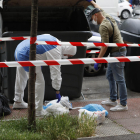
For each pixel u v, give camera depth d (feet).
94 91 57.41
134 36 53.11
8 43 45.06
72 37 46.24
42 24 56.08
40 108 37.93
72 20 55.31
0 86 51.31
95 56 71.20
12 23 55.06
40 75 37.04
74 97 50.31
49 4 50.88
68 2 50.19
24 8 52.21
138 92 55.72
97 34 73.41
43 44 35.12
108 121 37.81
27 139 27.63
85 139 29.60
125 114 41.14
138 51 52.80
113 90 45.62
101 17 42.50
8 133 28.71
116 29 41.81
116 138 30.37
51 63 29.73
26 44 37.04
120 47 41.75
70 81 48.83
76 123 33.17
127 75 55.67
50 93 48.24
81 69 48.85
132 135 31.42
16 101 43.34
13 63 29.12
